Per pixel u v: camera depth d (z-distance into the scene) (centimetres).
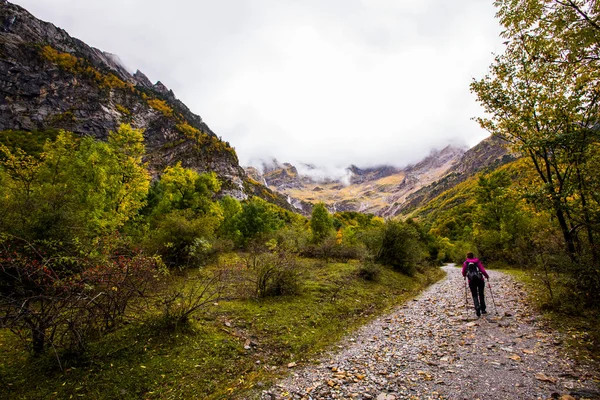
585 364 531
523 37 761
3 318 486
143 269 732
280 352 765
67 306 557
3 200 857
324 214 3831
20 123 11738
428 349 721
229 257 2117
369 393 525
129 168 2000
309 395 536
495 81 1140
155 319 763
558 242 1125
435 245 4950
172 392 545
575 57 698
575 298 851
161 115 16562
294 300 1194
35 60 13838
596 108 887
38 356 579
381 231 2467
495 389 487
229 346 741
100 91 15025
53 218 852
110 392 518
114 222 1708
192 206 3241
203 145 15688
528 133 1071
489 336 754
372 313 1205
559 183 1035
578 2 640
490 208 3241
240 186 15012
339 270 1909
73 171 1714
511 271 2422
